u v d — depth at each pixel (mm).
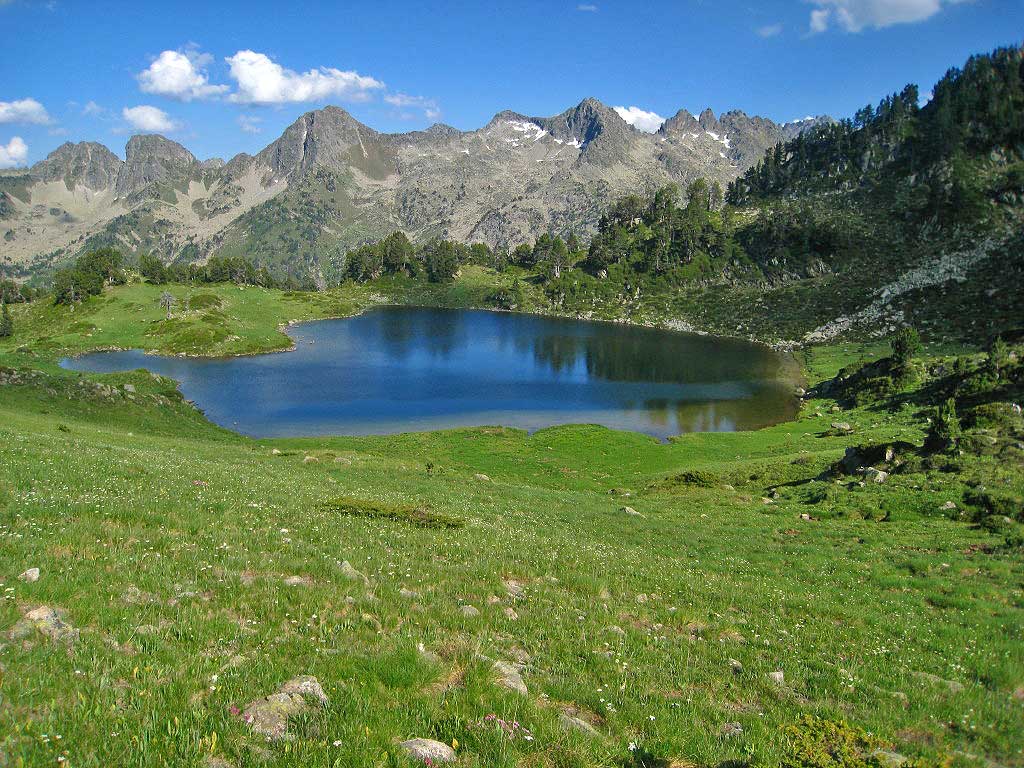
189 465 33625
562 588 17781
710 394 120875
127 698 7590
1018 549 25797
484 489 44906
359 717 7902
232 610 11430
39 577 10836
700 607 17953
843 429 79375
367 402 111125
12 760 6008
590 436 82375
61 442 32781
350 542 18703
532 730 8516
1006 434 43375
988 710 12414
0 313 195000
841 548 28625
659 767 8383
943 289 171500
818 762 7582
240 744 7043
